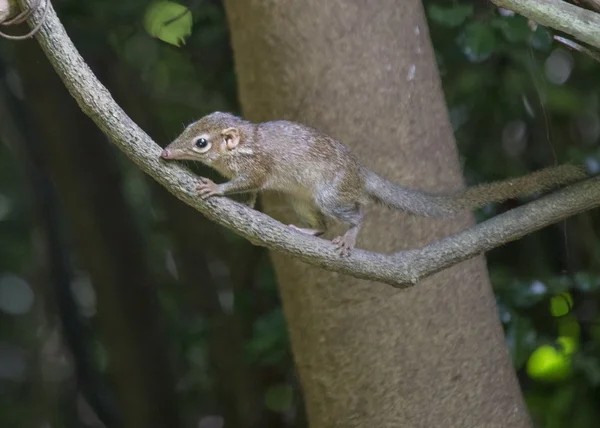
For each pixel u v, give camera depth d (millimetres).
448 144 9211
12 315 20594
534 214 7543
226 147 7535
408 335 8922
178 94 15883
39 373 18547
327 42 8812
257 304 13828
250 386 14625
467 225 9141
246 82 9211
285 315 9438
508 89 11711
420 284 8891
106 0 12430
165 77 15562
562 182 7879
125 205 15797
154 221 17469
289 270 9102
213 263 16203
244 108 9344
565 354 10766
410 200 8031
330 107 8852
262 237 6898
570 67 11969
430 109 9078
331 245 7121
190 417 17000
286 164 7676
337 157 7809
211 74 13094
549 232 11625
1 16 6367
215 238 15312
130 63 15156
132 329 15562
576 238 11562
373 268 7188
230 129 7535
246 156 7594
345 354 9000
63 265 16828
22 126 16188
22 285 20672
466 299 9055
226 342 14836
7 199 19375
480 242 7465
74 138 15086
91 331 18266
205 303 15281
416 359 8938
